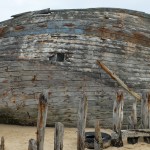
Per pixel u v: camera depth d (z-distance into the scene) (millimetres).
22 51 14672
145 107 11516
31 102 14141
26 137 12109
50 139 11711
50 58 14328
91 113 14102
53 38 14617
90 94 14086
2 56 14992
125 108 14531
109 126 14281
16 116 14648
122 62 14898
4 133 12914
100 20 15180
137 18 16375
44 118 8195
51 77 14109
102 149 9422
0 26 16078
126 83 14750
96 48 14578
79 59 14289
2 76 14773
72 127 14188
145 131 11234
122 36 15266
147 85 15406
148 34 16219
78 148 8961
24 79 14328
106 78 14375
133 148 10453
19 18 15828
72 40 14547
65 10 15352
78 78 14109
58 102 13992
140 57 15508
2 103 14664
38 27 15031
